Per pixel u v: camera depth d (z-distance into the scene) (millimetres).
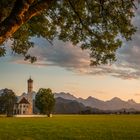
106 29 14727
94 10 14188
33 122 102688
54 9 15109
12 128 67500
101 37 15227
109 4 13648
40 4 10953
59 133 54625
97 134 52938
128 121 111750
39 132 56375
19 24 10539
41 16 15633
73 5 13938
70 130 62656
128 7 13477
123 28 14281
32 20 15750
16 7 10461
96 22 14547
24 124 87625
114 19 14109
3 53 16516
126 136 49062
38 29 16266
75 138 45875
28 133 53719
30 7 10914
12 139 43094
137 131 60062
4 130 60406
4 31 10336
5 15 12477
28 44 17344
